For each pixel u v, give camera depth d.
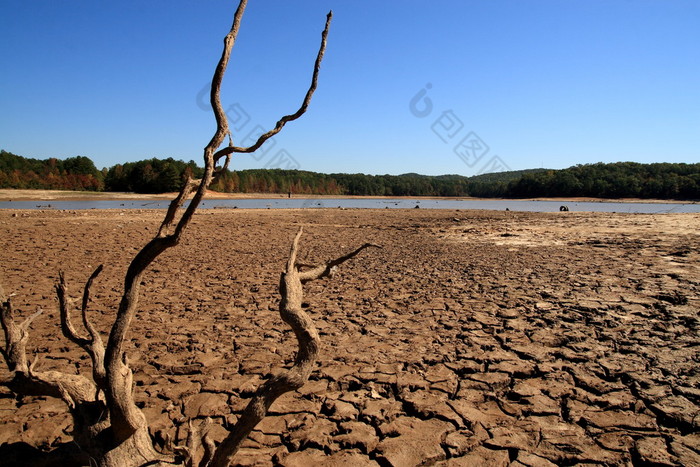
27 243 15.24
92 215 27.78
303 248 15.27
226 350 5.59
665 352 5.27
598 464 3.30
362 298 8.12
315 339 1.98
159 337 6.07
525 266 11.05
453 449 3.50
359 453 3.49
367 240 17.94
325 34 2.12
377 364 5.09
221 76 1.99
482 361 5.14
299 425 3.87
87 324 2.51
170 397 4.38
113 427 2.29
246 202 60.22
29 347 5.64
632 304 7.22
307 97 2.11
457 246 15.73
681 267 10.16
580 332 5.98
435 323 6.57
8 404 4.29
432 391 4.45
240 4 2.03
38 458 2.58
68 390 2.43
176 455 2.65
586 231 19.55
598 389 4.41
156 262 12.16
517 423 3.87
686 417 3.84
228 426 3.87
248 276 10.23
